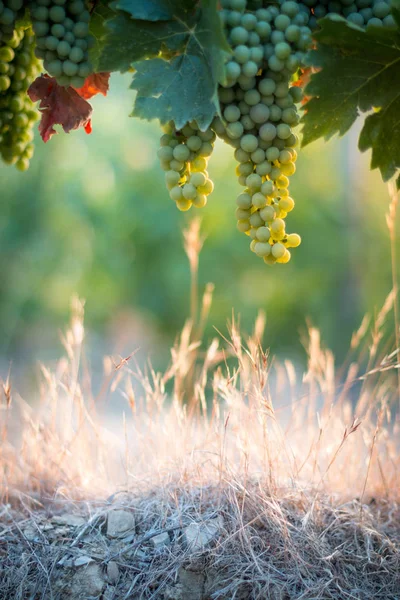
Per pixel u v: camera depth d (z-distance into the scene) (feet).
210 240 20.83
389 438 6.08
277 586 5.13
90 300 21.81
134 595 5.13
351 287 18.42
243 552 5.19
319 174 21.71
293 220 21.02
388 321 16.71
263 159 4.98
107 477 5.81
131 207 21.77
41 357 20.03
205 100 4.90
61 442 5.86
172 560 5.18
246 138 4.94
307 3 5.06
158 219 21.50
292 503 5.47
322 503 5.49
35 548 5.26
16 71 5.32
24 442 5.82
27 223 20.45
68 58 5.07
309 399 6.22
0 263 20.08
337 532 5.40
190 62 4.93
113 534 5.31
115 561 5.20
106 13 5.17
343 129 5.10
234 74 4.80
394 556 5.29
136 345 22.39
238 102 4.95
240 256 20.74
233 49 4.85
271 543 5.26
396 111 5.12
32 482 5.72
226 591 5.12
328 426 5.93
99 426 5.97
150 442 5.81
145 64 4.93
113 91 21.91
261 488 5.41
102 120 22.35
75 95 5.21
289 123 4.98
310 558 5.25
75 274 21.59
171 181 5.03
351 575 5.25
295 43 4.94
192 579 5.15
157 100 4.91
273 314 20.36
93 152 22.03
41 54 5.08
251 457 5.73
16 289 20.13
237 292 20.58
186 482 5.50
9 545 5.28
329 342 19.25
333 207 21.16
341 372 6.57
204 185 5.02
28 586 5.16
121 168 22.40
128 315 22.53
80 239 21.66
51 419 5.88
